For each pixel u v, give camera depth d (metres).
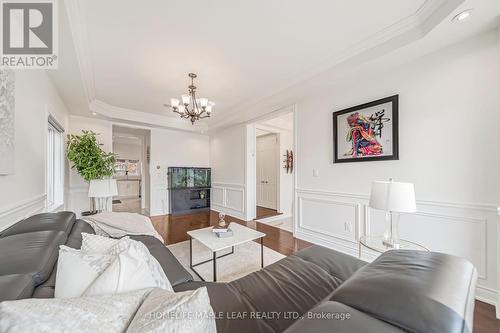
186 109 3.00
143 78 2.93
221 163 5.62
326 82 2.72
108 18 1.78
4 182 1.47
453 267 0.75
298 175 3.47
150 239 2.01
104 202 3.52
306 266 1.51
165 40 2.11
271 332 0.95
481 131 1.80
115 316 0.59
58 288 0.76
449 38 1.84
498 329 1.48
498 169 1.71
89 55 2.33
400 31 1.96
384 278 0.68
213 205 5.92
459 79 1.91
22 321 0.48
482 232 1.79
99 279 0.74
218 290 1.25
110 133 4.47
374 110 2.48
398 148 2.29
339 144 2.85
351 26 1.95
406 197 1.57
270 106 3.71
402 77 2.27
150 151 5.18
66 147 3.64
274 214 5.40
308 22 1.89
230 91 3.44
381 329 0.50
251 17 1.81
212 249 2.04
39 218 1.55
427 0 1.66
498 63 1.71
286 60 2.52
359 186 2.67
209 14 1.77
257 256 2.74
